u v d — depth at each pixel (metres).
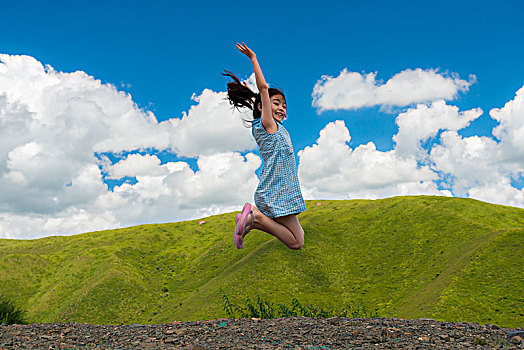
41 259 65.56
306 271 49.62
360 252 54.38
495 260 39.00
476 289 35.69
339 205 74.06
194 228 82.62
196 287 56.38
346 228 61.38
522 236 41.50
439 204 59.91
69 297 54.50
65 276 59.97
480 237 46.41
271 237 64.44
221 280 50.66
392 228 58.09
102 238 77.38
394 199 68.06
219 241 71.62
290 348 6.89
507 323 29.67
